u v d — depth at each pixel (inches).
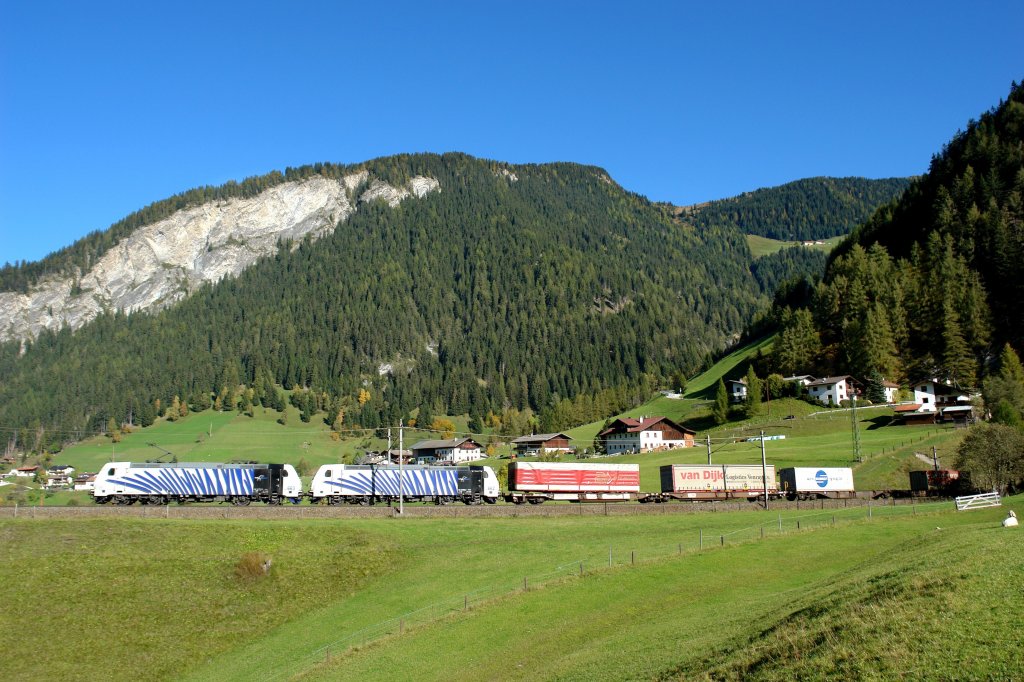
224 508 2564.0
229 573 2032.5
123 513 2444.6
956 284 6653.5
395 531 2406.5
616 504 3080.7
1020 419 4202.8
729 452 5300.2
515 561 2116.1
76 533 2158.0
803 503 3093.0
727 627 1288.1
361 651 1505.9
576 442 7726.4
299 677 1418.6
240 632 1804.9
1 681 1549.0
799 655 967.0
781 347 7293.3
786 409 6446.9
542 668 1285.7
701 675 1029.8
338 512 2642.7
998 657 794.2
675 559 1940.2
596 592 1710.1
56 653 1658.5
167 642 1738.4
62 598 1844.2
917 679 801.6
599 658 1264.8
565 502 3430.1
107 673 1610.5
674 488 3449.8
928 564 1216.8
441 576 2028.8
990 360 6264.8
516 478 3257.9
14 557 1993.1
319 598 1966.0
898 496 3452.3
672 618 1475.1
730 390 7765.8
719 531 2438.5
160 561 2052.2
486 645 1454.2
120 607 1841.8
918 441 4500.5
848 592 1202.0
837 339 7391.7
